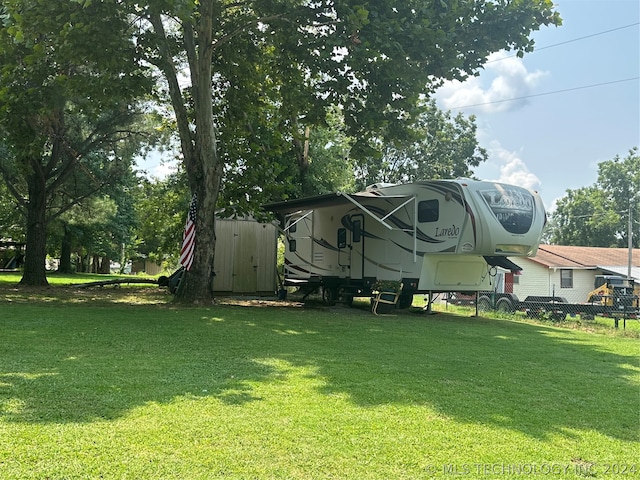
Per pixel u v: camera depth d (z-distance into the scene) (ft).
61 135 65.51
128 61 42.24
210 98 47.24
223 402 16.34
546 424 15.64
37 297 52.65
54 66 45.21
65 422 13.96
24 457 11.64
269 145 65.26
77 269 165.68
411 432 14.33
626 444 14.25
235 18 49.67
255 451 12.57
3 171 68.74
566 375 22.98
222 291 66.03
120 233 134.82
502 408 17.08
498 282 80.18
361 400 17.21
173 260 94.17
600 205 165.17
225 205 57.67
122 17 38.96
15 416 14.26
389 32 36.11
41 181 68.90
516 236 43.14
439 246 44.88
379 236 51.42
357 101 44.16
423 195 46.57
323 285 59.26
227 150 56.70
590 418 16.48
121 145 73.46
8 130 47.09
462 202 42.93
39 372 19.27
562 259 97.60
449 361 24.98
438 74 40.29
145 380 18.70
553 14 39.29
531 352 29.14
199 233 47.83
